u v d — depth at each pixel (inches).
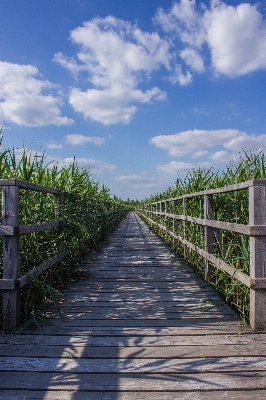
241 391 67.7
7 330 100.0
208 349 87.1
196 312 118.8
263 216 97.2
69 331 100.6
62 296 140.6
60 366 78.1
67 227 165.5
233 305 126.9
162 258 239.1
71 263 184.5
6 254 100.3
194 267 196.4
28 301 115.6
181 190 265.0
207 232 154.6
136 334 98.0
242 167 141.1
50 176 161.0
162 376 73.5
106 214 353.1
